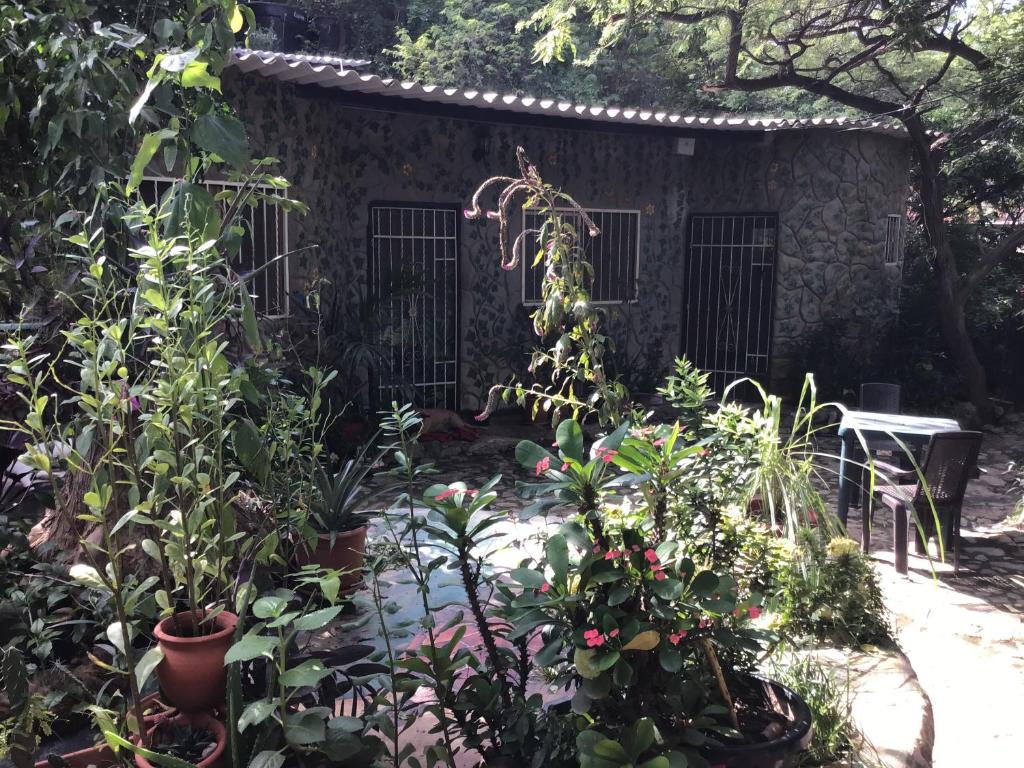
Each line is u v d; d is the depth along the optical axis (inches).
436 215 343.9
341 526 141.9
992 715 138.7
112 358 77.1
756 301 400.5
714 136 359.9
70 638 94.8
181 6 116.6
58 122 92.1
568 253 96.2
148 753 66.4
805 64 453.1
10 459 116.7
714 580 77.7
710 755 77.4
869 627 135.0
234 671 69.9
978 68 347.9
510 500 242.5
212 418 80.3
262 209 263.3
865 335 398.3
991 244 472.1
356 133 316.2
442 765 92.7
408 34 637.3
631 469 84.7
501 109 298.5
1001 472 309.1
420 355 346.0
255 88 254.2
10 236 106.7
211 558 81.5
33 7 97.0
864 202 390.6
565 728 76.5
